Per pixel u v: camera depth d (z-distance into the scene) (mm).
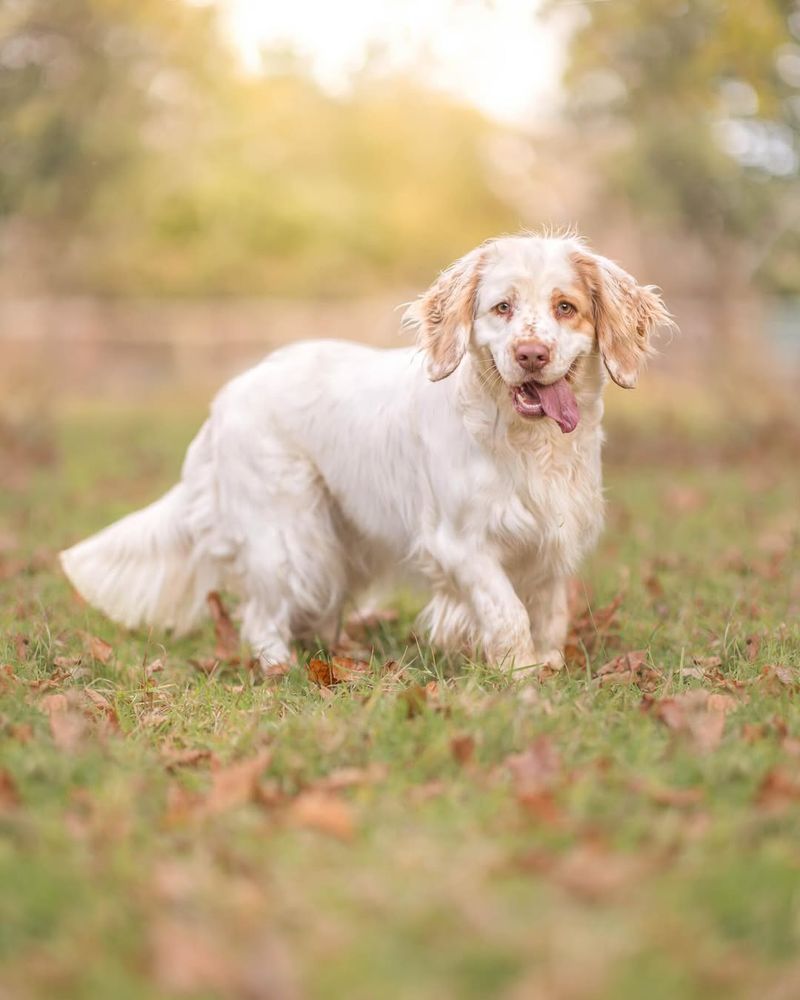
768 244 21266
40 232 23406
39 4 14328
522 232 4332
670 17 12992
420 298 4141
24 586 5602
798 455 11406
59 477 10148
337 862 2453
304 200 29078
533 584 4238
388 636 4773
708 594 5309
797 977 2059
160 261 28000
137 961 2117
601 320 3980
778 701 3527
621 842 2525
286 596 4590
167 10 14781
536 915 2227
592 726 3234
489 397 3988
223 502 4711
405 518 4316
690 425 13648
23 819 2580
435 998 2008
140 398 22391
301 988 2035
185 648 4875
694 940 2141
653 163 19500
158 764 3105
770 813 2625
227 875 2430
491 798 2748
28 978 2049
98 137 15516
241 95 26391
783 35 10180
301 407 4574
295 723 3279
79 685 4008
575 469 4094
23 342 18484
